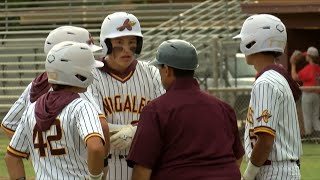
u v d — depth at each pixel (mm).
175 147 16609
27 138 16906
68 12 93812
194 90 17016
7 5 95438
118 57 19141
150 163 16500
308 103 52969
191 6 91188
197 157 16594
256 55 18984
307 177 39031
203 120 16750
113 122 19250
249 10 67625
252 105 18672
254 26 18891
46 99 16516
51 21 94438
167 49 16938
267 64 18922
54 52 16453
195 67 17047
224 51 68188
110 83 19281
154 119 16609
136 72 19547
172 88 16969
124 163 19141
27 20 95000
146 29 87812
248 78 68875
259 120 18219
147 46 79938
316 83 55719
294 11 66188
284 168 18594
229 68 69312
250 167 18453
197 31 82750
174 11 91000
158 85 19594
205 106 16906
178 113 16656
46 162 16359
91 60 16625
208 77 66500
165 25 85312
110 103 19234
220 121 16969
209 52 69188
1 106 73812
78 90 16641
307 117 53250
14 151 17031
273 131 18172
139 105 19422
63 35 19281
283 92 18453
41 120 16281
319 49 70938
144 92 19484
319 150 49750
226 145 16953
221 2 83375
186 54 16875
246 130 19062
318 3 65562
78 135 16109
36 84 18656
